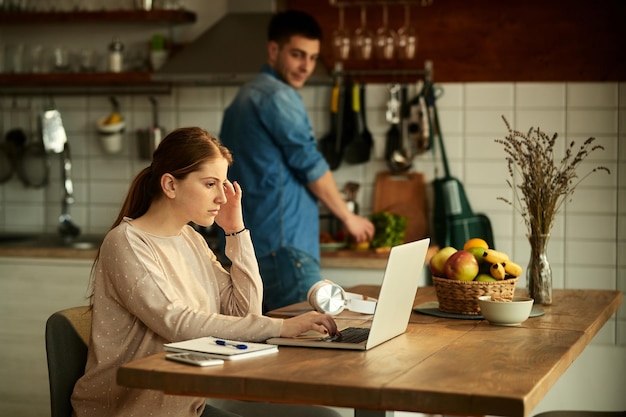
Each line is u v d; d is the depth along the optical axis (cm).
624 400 387
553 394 393
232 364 171
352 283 390
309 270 357
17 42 475
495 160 428
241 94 365
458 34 430
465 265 241
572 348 195
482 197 429
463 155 430
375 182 438
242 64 416
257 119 356
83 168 471
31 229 478
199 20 455
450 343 199
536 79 425
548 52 423
